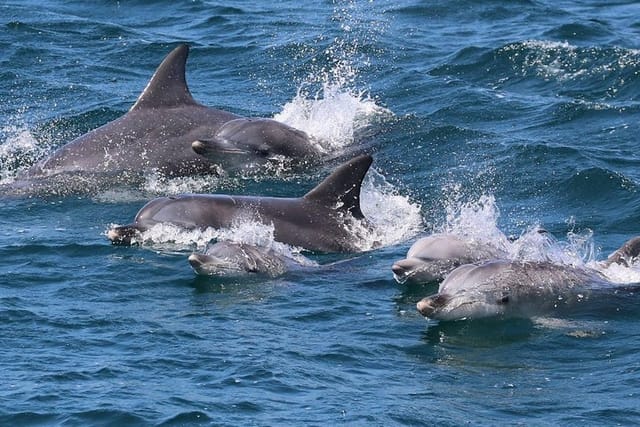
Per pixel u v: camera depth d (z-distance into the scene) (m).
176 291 48.47
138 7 101.06
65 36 92.06
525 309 46.19
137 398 38.31
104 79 83.50
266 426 36.69
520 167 64.88
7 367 40.50
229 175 65.56
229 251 50.50
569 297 46.88
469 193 62.12
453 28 94.88
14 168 67.31
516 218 58.62
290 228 54.94
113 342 42.84
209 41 91.56
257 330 44.31
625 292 47.56
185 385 39.34
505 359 42.44
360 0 102.38
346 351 42.62
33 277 49.72
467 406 38.53
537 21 96.25
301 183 64.44
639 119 73.25
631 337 44.19
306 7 101.00
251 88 81.56
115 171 65.00
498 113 75.31
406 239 56.34
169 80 68.69
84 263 51.66
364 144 69.31
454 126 71.31
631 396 39.28
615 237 55.88
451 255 50.41
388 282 50.16
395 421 37.19
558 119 73.75
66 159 65.62
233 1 103.25
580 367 41.75
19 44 89.19
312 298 47.91
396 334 44.44
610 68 82.62
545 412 38.19
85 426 36.69
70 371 40.22
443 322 45.53
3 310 45.59
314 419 37.19
